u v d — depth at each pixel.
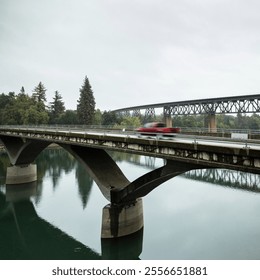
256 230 24.64
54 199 34.69
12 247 22.81
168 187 44.00
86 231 25.23
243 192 40.50
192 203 34.00
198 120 131.88
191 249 20.83
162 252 20.44
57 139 28.44
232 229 24.92
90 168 24.56
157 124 25.72
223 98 63.72
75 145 25.55
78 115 96.62
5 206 32.53
